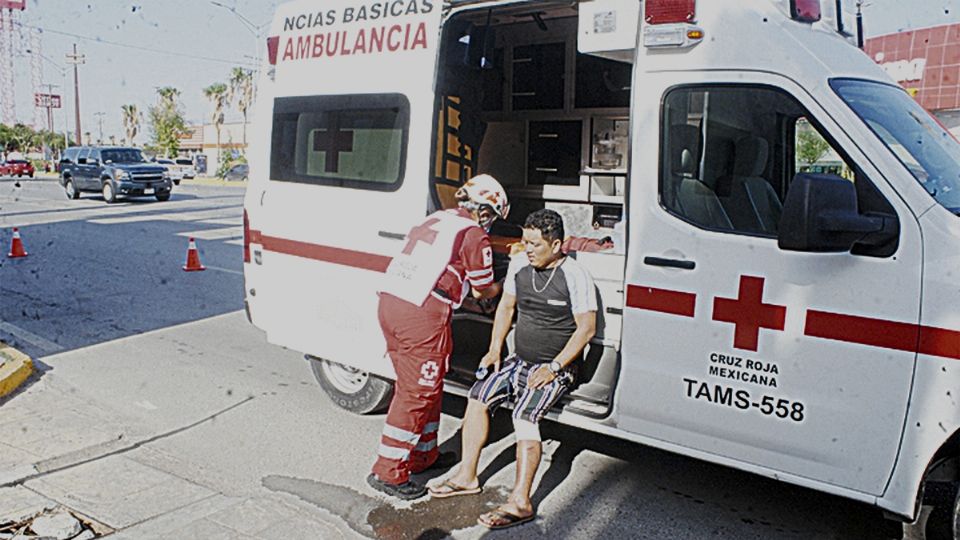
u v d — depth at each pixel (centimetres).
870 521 394
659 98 369
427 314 402
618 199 590
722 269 351
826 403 330
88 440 491
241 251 1352
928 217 308
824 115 332
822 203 302
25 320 823
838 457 330
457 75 473
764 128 349
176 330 789
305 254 524
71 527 371
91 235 1562
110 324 810
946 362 302
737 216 352
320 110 517
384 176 477
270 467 455
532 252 394
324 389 556
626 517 398
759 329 342
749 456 354
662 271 368
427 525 387
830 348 326
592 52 399
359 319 491
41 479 432
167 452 475
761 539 377
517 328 412
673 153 367
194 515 391
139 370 646
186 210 2214
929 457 311
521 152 641
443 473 449
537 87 625
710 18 357
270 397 580
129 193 2506
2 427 511
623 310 382
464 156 486
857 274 319
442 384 424
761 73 346
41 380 614
